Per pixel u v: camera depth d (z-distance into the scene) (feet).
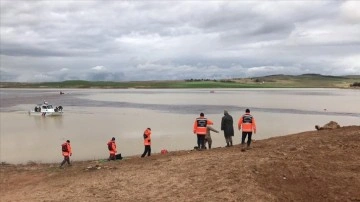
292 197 53.26
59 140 147.74
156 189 61.98
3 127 192.13
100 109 297.94
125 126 187.83
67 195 65.26
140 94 618.85
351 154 68.54
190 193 58.13
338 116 236.63
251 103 364.99
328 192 53.83
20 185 79.82
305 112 263.70
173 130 170.50
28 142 143.95
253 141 91.61
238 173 62.59
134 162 84.28
